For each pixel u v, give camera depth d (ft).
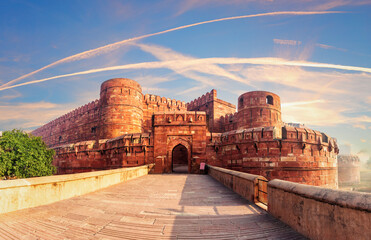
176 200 23.88
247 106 112.06
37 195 19.53
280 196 15.66
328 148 75.77
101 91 122.31
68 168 112.88
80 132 157.58
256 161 69.21
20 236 12.26
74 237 12.31
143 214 17.48
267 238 12.28
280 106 116.57
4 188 16.57
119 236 12.57
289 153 67.05
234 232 13.28
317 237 11.21
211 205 21.18
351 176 168.04
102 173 33.09
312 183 67.82
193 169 76.38
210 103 144.25
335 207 10.06
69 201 22.36
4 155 65.77
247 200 23.81
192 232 13.32
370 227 8.27
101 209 19.06
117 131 112.06
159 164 77.20
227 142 77.46
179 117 80.07
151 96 150.41
